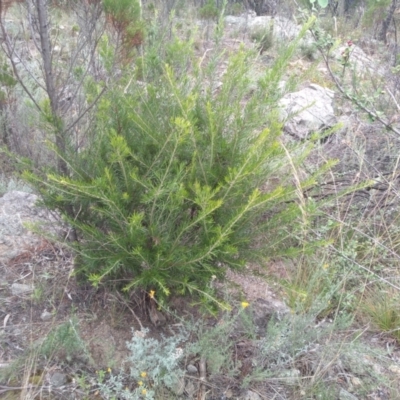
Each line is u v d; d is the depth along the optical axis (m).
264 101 2.46
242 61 2.50
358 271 3.10
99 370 2.37
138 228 2.15
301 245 3.06
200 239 2.36
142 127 2.32
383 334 2.85
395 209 3.51
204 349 2.37
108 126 2.45
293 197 2.78
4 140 4.26
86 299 2.73
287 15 8.97
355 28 9.34
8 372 2.28
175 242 2.24
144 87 2.68
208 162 2.39
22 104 4.37
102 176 2.23
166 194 2.26
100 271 2.32
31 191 3.69
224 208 2.36
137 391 2.17
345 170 3.99
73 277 2.83
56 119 2.44
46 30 2.42
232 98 2.66
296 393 2.36
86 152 2.52
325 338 2.70
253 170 2.12
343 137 4.44
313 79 6.37
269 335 2.47
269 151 2.10
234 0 12.77
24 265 2.97
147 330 2.38
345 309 2.88
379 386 2.50
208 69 2.76
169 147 2.32
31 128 4.12
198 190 2.02
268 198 2.05
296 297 2.81
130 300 2.65
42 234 2.36
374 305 2.95
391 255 3.28
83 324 2.58
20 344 2.46
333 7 10.48
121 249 2.32
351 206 3.54
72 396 2.24
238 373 2.42
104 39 2.59
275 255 2.49
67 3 3.06
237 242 2.34
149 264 2.28
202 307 2.30
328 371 2.49
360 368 2.54
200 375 2.38
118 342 2.51
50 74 2.49
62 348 2.39
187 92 2.71
